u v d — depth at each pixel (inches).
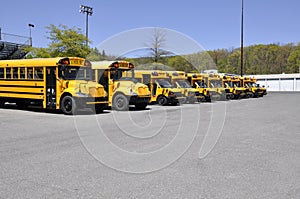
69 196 157.6
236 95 1202.0
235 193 163.0
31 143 290.8
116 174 195.3
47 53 1107.9
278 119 511.8
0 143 290.7
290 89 2492.6
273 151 263.7
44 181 180.7
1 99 649.6
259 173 198.8
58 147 272.8
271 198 156.4
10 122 446.9
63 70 555.8
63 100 552.4
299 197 157.9
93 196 157.9
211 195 159.9
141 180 184.1
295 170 206.1
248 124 443.2
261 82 2642.7
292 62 2876.5
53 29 1129.4
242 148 275.3
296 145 290.4
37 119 484.1
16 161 224.2
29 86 590.6
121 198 155.5
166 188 170.4
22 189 167.5
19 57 1157.1
